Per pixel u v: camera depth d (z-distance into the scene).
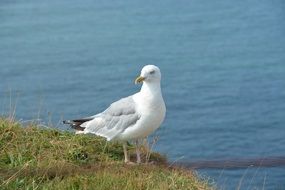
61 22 64.31
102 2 73.44
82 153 14.16
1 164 13.35
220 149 31.94
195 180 13.34
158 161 14.83
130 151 15.00
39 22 64.00
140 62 50.47
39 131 15.02
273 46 55.38
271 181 24.64
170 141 33.19
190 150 31.73
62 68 48.50
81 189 12.13
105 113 14.37
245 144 32.78
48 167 13.08
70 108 38.28
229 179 24.25
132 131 13.79
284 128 35.75
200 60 51.28
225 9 68.94
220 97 41.66
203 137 34.00
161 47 55.28
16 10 68.62
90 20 65.69
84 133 14.62
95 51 53.75
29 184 12.27
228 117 37.66
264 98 41.59
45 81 44.72
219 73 47.56
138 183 12.39
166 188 12.46
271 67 49.19
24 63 49.94
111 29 62.09
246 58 51.94
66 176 12.80
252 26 62.25
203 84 44.56
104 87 43.06
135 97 14.00
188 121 36.66
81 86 43.31
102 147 14.73
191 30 61.22
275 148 31.98
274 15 65.75
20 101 39.09
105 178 12.53
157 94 13.70
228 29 61.41
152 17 66.56
